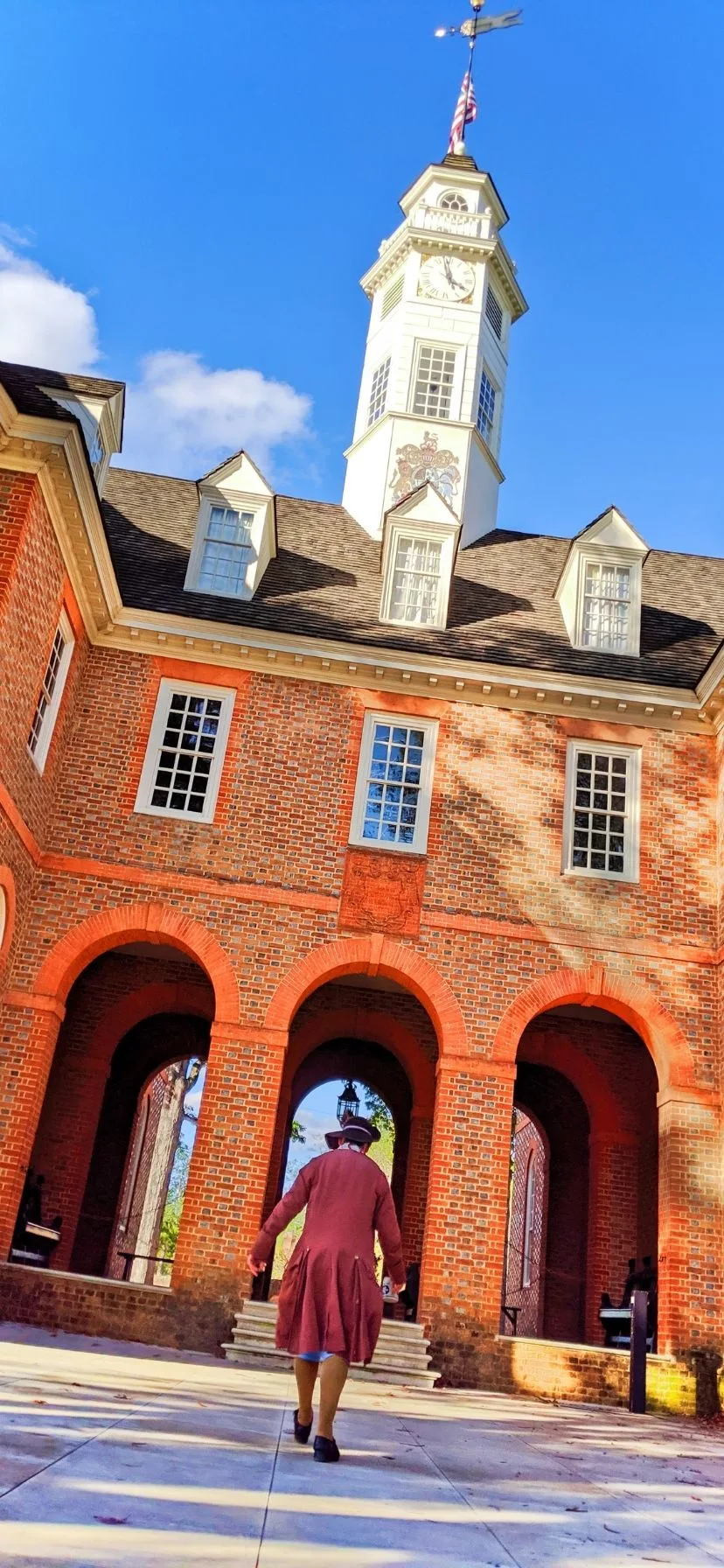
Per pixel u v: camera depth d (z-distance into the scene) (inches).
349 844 612.1
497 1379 522.9
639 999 593.6
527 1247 845.2
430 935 597.6
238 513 708.0
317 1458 213.0
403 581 700.7
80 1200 660.1
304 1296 224.5
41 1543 125.1
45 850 593.6
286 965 586.2
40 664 550.3
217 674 642.2
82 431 507.8
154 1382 327.3
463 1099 569.6
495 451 941.8
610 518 724.7
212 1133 554.9
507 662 648.4
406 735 645.9
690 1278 544.7
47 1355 357.7
